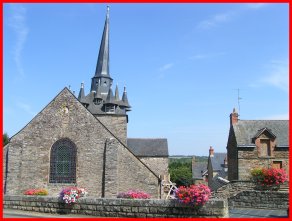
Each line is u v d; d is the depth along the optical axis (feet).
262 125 102.78
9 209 48.55
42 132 79.92
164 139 139.23
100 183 77.15
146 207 40.42
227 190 62.49
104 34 139.23
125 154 78.07
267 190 55.77
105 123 118.11
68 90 82.07
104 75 133.90
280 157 94.58
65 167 78.43
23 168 77.82
